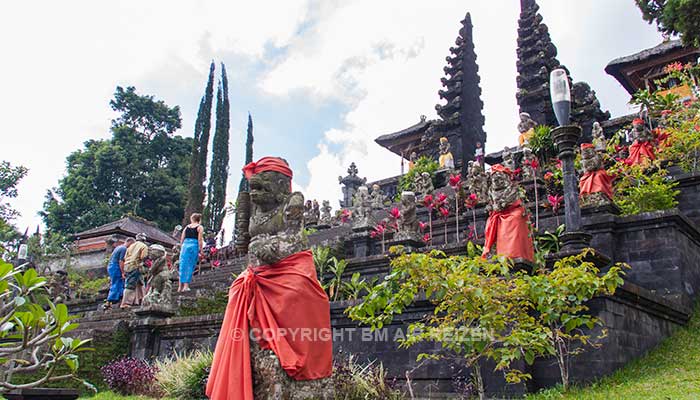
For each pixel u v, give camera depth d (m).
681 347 9.22
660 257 11.34
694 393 6.26
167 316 13.16
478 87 38.41
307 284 5.34
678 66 20.45
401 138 40.88
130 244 16.86
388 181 31.41
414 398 8.20
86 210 46.25
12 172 31.06
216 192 44.44
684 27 16.88
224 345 5.20
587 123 25.89
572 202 9.69
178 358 10.68
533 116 29.53
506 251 10.05
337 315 10.01
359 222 17.66
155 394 10.05
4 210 30.61
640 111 19.42
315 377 5.15
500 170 10.62
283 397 4.90
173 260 22.31
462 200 18.41
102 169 47.16
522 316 7.02
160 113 53.31
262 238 5.47
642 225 11.70
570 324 6.95
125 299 15.66
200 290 15.97
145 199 49.50
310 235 22.14
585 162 13.51
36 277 4.96
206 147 43.47
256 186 5.59
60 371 11.90
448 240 18.12
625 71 31.69
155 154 52.44
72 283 27.78
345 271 14.50
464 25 39.25
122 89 52.88
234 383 4.94
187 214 40.84
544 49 30.81
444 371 8.55
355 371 8.41
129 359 11.93
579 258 7.93
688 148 15.40
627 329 8.61
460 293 6.65
